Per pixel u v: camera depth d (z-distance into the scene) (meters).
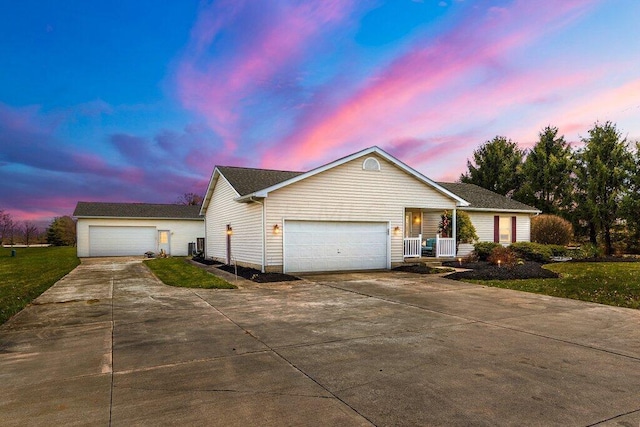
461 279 11.86
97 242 25.89
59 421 2.97
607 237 23.55
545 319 6.61
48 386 3.70
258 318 6.73
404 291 9.70
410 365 4.28
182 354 4.71
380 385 3.69
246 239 14.75
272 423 2.93
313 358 4.54
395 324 6.26
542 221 21.36
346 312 7.21
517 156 34.50
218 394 3.49
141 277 13.12
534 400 3.34
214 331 5.85
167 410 3.16
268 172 17.62
